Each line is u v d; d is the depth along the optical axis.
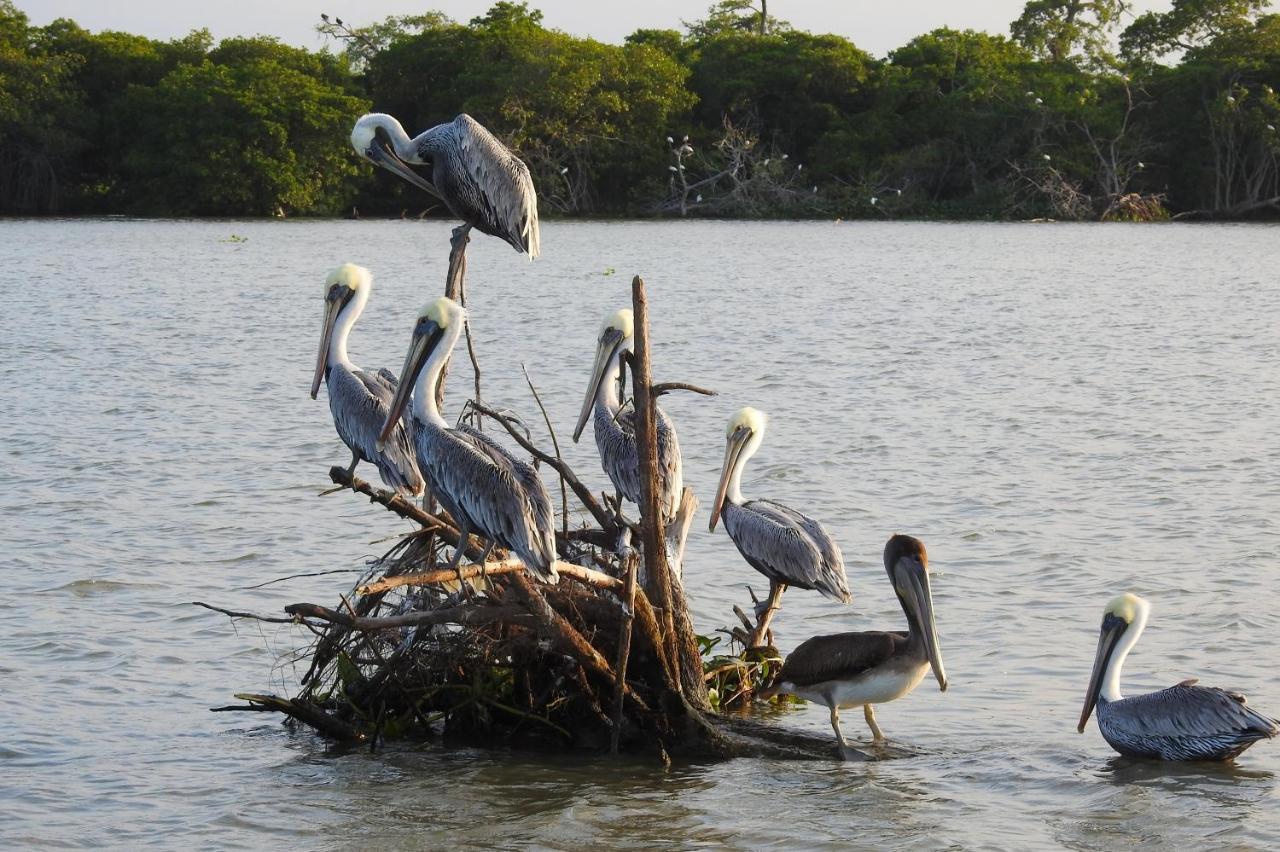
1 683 11.84
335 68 108.88
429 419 10.63
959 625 13.28
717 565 15.34
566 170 101.25
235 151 99.75
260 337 36.34
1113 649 10.84
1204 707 10.17
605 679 11.06
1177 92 105.00
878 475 19.72
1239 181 107.12
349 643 11.23
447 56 105.75
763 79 108.31
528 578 10.66
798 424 23.81
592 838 9.27
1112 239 86.00
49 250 70.38
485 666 11.16
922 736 11.04
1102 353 33.75
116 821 9.48
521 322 39.94
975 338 36.81
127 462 20.36
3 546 15.77
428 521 11.06
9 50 100.88
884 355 33.34
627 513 16.77
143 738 10.95
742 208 106.25
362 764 10.69
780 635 13.19
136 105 101.56
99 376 29.25
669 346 34.97
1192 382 28.84
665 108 104.44
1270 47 104.50
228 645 12.80
